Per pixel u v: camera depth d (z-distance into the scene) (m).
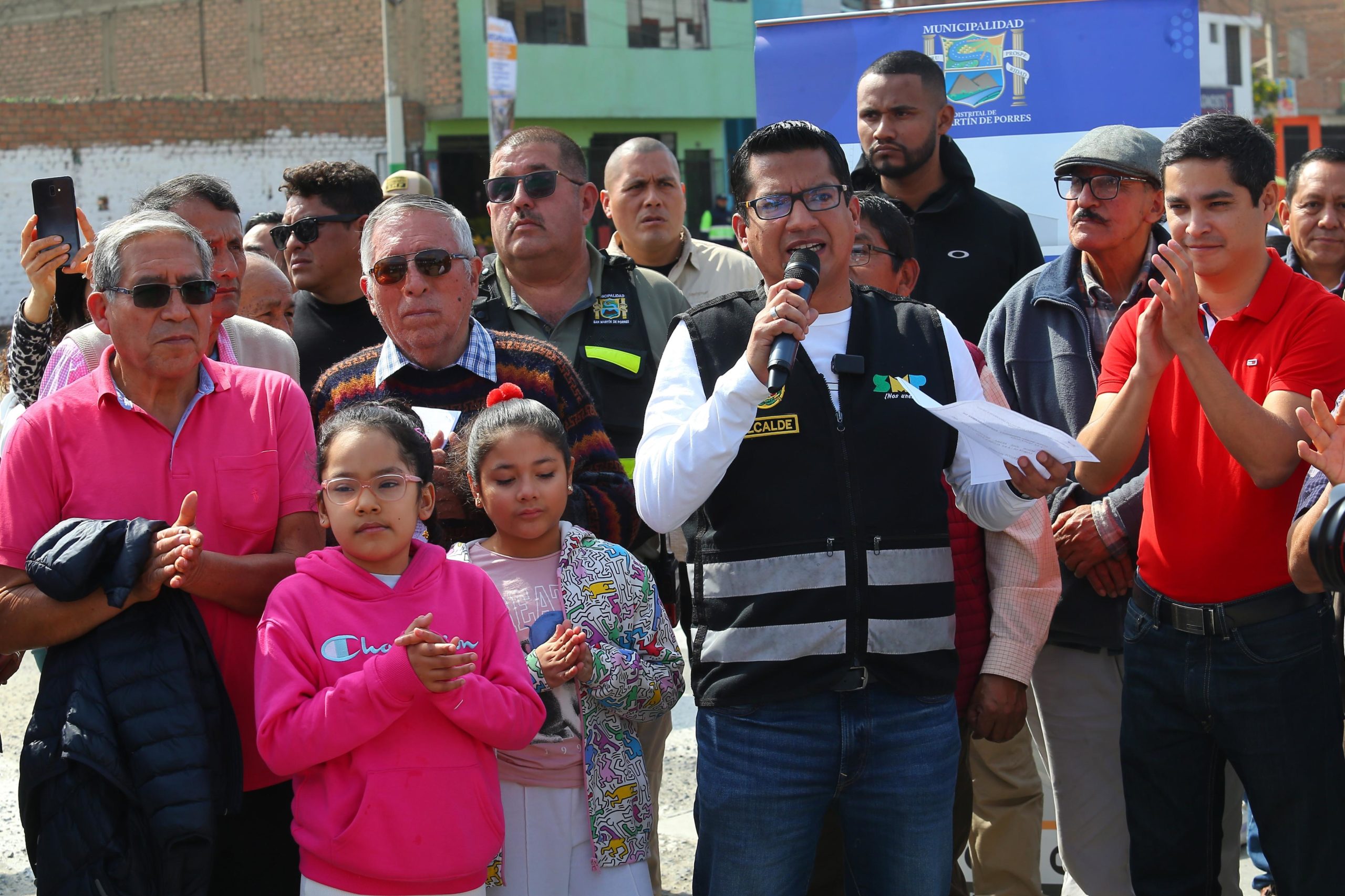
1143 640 3.07
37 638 2.54
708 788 2.71
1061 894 3.80
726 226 24.88
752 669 2.64
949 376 2.78
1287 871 2.94
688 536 2.88
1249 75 23.50
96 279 2.65
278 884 2.87
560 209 4.09
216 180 3.58
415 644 2.39
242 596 2.63
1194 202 2.90
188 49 26.11
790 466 2.66
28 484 2.65
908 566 2.67
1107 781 3.45
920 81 4.51
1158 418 3.02
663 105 24.98
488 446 2.87
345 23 24.20
